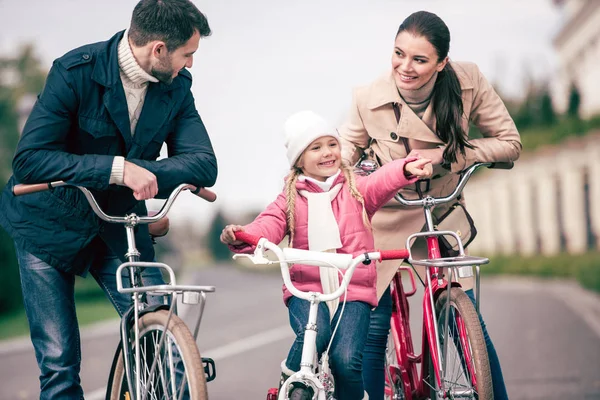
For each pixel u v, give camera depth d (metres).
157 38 3.86
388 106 4.73
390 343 4.97
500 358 9.45
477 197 61.31
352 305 4.04
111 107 3.96
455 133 4.57
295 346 3.89
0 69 41.31
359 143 4.92
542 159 48.09
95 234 4.09
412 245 4.86
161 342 3.51
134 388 3.73
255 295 26.19
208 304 21.44
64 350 4.06
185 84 4.22
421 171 4.09
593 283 25.83
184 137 4.20
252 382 8.16
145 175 3.82
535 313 16.14
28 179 3.86
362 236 4.18
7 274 21.94
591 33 48.00
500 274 44.88
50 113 3.89
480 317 4.30
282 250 3.78
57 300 4.09
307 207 4.20
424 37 4.37
